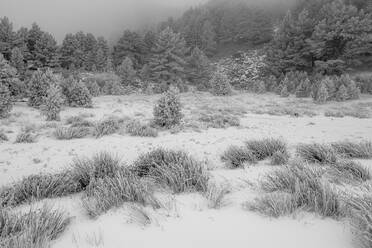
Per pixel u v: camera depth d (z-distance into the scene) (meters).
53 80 20.09
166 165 4.91
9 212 3.46
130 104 24.61
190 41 68.38
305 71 42.97
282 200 3.23
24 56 45.62
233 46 71.44
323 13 46.34
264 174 5.07
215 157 7.20
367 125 13.86
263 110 21.30
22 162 6.77
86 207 3.49
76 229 3.02
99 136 9.98
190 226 2.96
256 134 10.98
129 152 7.92
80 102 20.23
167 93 12.80
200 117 15.68
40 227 2.79
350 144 7.08
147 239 2.73
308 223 2.89
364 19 39.72
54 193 4.26
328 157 5.85
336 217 2.94
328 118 17.30
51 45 48.94
